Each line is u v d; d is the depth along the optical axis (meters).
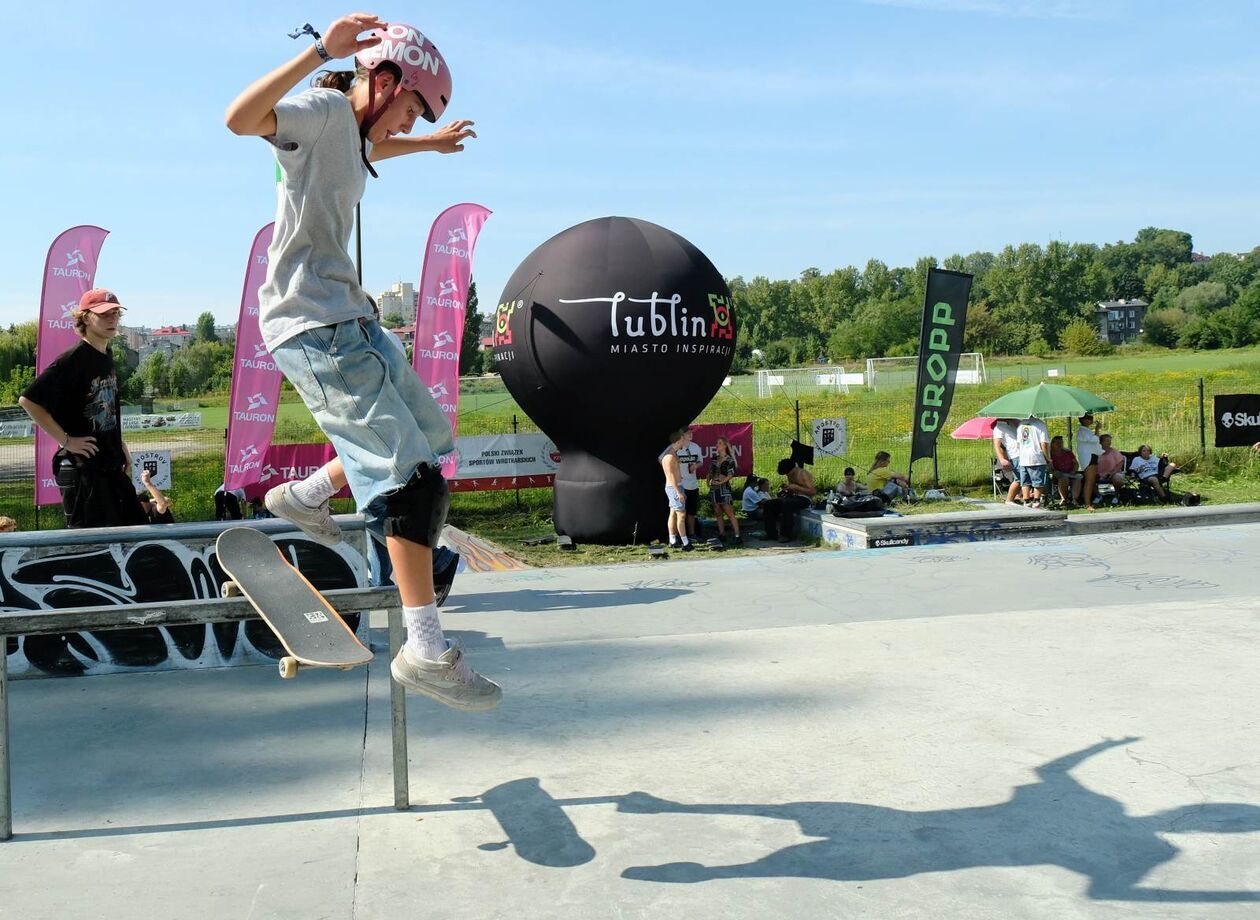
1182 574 6.97
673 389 12.16
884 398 34.53
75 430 5.12
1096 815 2.94
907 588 6.75
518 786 3.27
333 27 2.18
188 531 5.03
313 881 2.62
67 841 2.93
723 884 2.56
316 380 2.38
